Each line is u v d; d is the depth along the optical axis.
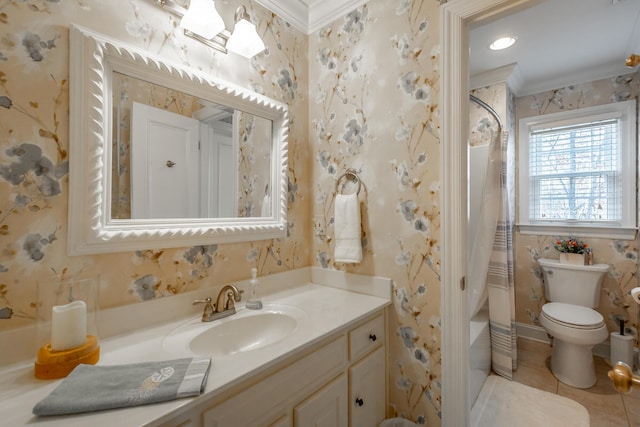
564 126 2.54
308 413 0.94
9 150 0.79
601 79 2.39
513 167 2.71
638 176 2.22
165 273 1.11
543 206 2.63
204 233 1.20
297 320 1.13
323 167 1.65
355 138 1.51
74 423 0.56
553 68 2.37
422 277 1.29
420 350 1.29
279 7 1.54
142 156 1.05
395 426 1.30
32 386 0.70
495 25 1.82
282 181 1.53
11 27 0.79
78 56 0.89
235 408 0.74
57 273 0.87
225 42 1.28
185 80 1.14
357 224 1.44
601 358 2.31
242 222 1.37
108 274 0.97
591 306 2.24
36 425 0.55
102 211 0.94
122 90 1.00
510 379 2.04
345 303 1.32
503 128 2.36
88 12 0.92
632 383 0.51
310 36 1.71
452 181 1.20
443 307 1.22
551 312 2.09
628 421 1.62
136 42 1.02
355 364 1.17
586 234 2.41
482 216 2.19
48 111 0.85
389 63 1.39
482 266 2.14
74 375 0.68
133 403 0.60
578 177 2.48
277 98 1.53
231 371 0.74
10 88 0.79
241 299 1.34
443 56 1.22
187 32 1.16
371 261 1.46
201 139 1.22
